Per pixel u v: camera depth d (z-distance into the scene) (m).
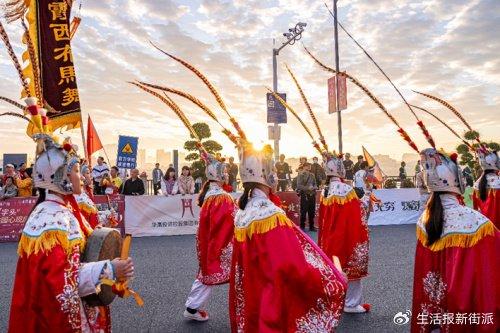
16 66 2.67
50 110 4.86
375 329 4.89
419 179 14.75
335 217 5.79
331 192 5.90
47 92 4.86
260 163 3.30
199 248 5.50
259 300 3.03
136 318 5.41
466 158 15.64
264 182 3.29
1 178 13.56
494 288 3.19
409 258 8.67
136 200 12.59
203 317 5.31
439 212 3.40
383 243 10.58
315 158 15.98
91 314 2.57
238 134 3.44
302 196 13.23
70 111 4.92
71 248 2.43
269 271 2.96
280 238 2.97
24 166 13.59
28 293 2.36
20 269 2.41
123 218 12.41
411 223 14.89
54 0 4.88
